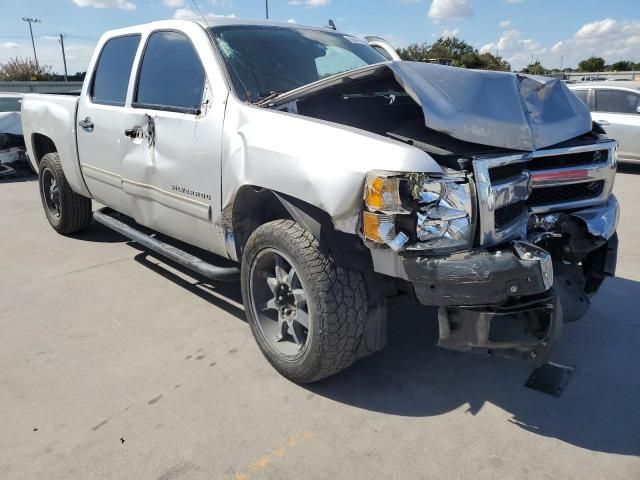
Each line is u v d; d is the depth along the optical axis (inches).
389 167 88.9
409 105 124.7
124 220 203.2
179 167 132.5
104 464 91.7
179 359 124.7
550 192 116.3
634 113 362.6
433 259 89.5
